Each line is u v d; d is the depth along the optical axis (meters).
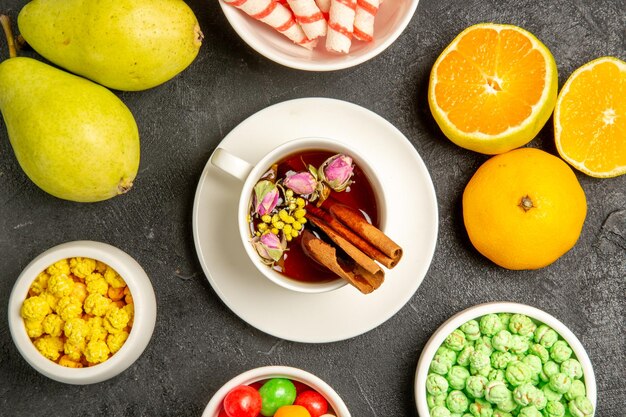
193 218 0.55
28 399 0.59
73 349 0.54
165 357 0.59
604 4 0.59
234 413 0.53
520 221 0.54
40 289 0.55
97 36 0.51
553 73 0.55
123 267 0.54
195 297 0.59
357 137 0.55
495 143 0.56
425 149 0.60
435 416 0.56
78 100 0.52
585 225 0.60
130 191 0.59
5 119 0.53
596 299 0.60
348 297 0.56
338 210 0.52
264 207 0.52
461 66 0.56
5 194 0.59
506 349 0.56
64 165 0.52
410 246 0.55
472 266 0.60
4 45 0.58
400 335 0.60
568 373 0.56
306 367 0.59
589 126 0.57
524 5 0.59
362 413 0.59
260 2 0.52
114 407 0.59
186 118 0.59
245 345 0.59
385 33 0.55
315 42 0.55
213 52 0.59
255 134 0.55
